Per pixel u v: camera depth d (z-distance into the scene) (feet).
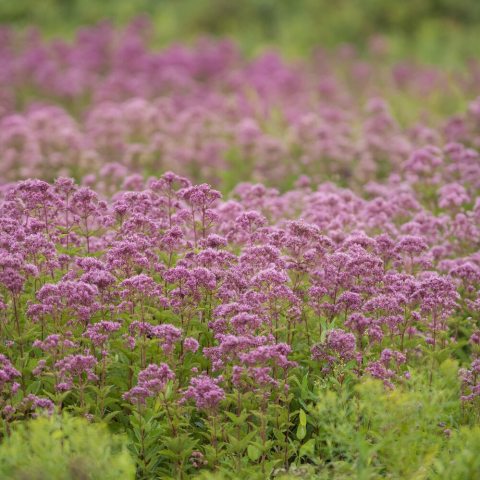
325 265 36.52
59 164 67.41
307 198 51.13
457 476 26.63
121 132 72.38
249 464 29.94
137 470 30.30
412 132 73.36
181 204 41.24
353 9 132.26
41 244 34.45
